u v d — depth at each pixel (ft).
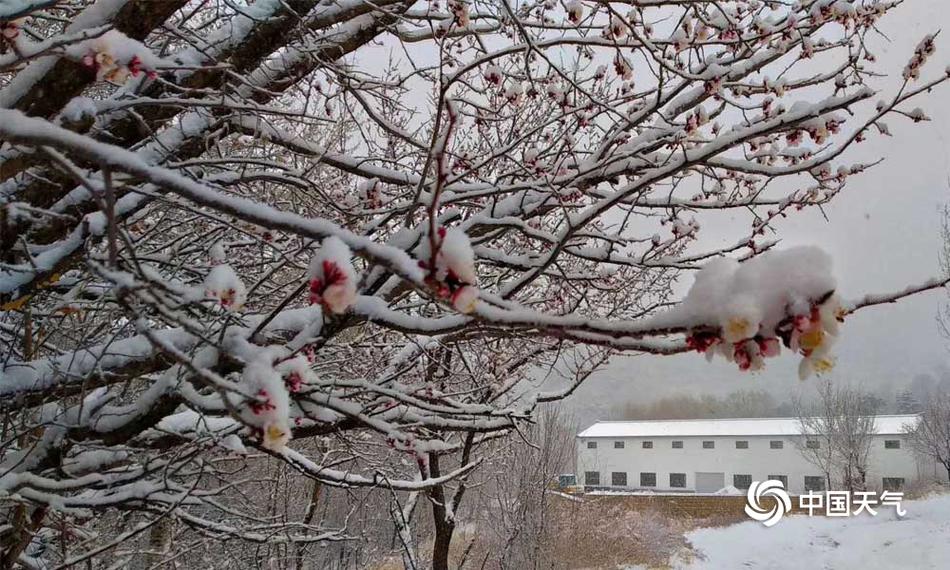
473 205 14.29
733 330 4.86
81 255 9.53
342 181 17.58
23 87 8.57
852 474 111.14
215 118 11.95
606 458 142.31
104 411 9.93
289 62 12.87
